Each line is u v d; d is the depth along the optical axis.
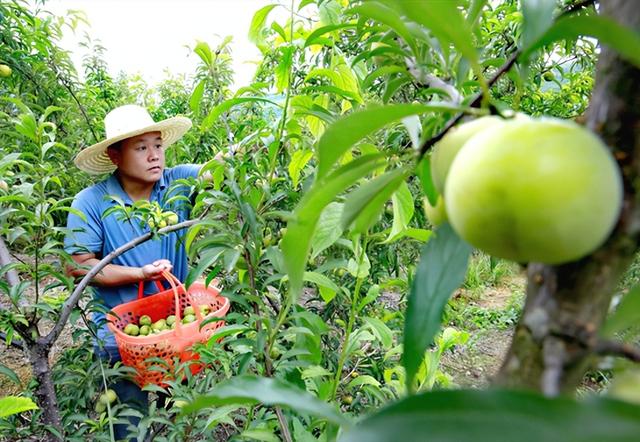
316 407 0.65
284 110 1.82
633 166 0.50
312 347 1.68
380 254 2.67
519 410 0.33
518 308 6.03
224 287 2.95
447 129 0.70
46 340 2.13
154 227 2.27
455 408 0.34
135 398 2.95
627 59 0.51
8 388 3.64
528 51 0.55
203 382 2.27
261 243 1.75
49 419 2.16
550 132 0.50
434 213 0.82
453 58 1.15
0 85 4.33
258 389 0.67
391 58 1.31
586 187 0.47
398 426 0.34
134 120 3.23
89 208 3.07
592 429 0.31
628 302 0.59
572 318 0.48
